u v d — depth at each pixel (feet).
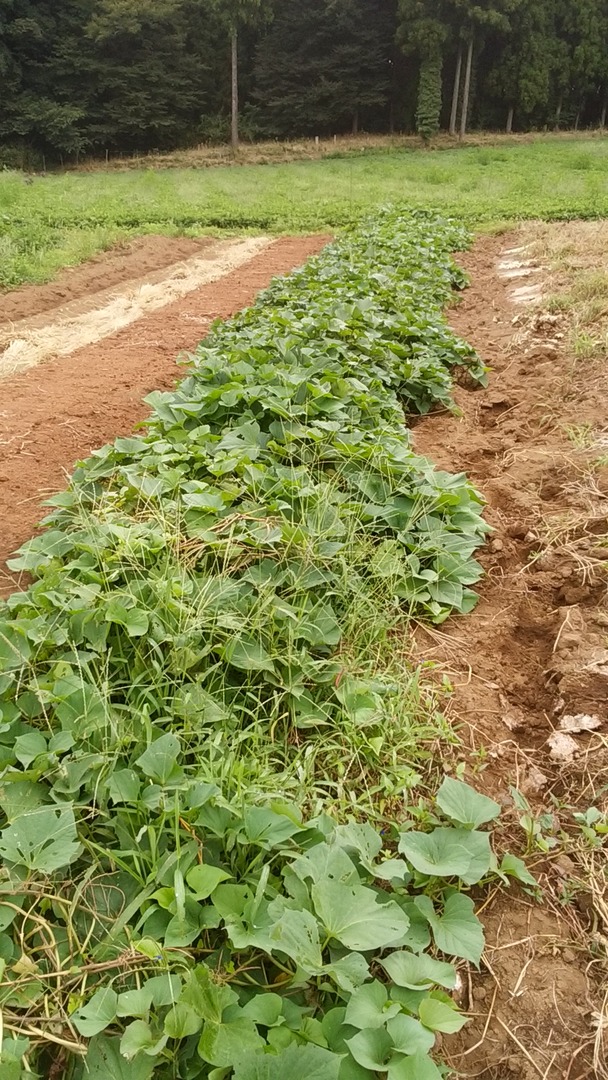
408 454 12.22
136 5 106.63
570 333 19.51
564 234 35.04
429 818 7.06
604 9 111.14
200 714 7.52
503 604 10.37
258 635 8.57
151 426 13.47
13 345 21.71
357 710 8.03
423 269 27.43
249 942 5.49
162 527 9.77
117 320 25.00
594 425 14.76
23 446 14.64
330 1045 5.23
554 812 7.48
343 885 5.95
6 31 104.58
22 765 7.13
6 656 8.03
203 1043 4.95
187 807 6.52
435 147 103.81
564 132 113.09
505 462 13.99
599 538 11.09
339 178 72.95
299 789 7.15
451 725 8.32
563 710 8.50
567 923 6.51
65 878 6.26
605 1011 5.85
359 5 114.93
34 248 36.40
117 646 8.32
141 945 5.47
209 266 35.40
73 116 105.29
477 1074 5.58
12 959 5.68
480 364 18.49
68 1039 5.27
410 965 5.70
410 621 9.93
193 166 98.63
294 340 15.97
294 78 118.52
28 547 10.15
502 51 112.98
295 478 10.73
